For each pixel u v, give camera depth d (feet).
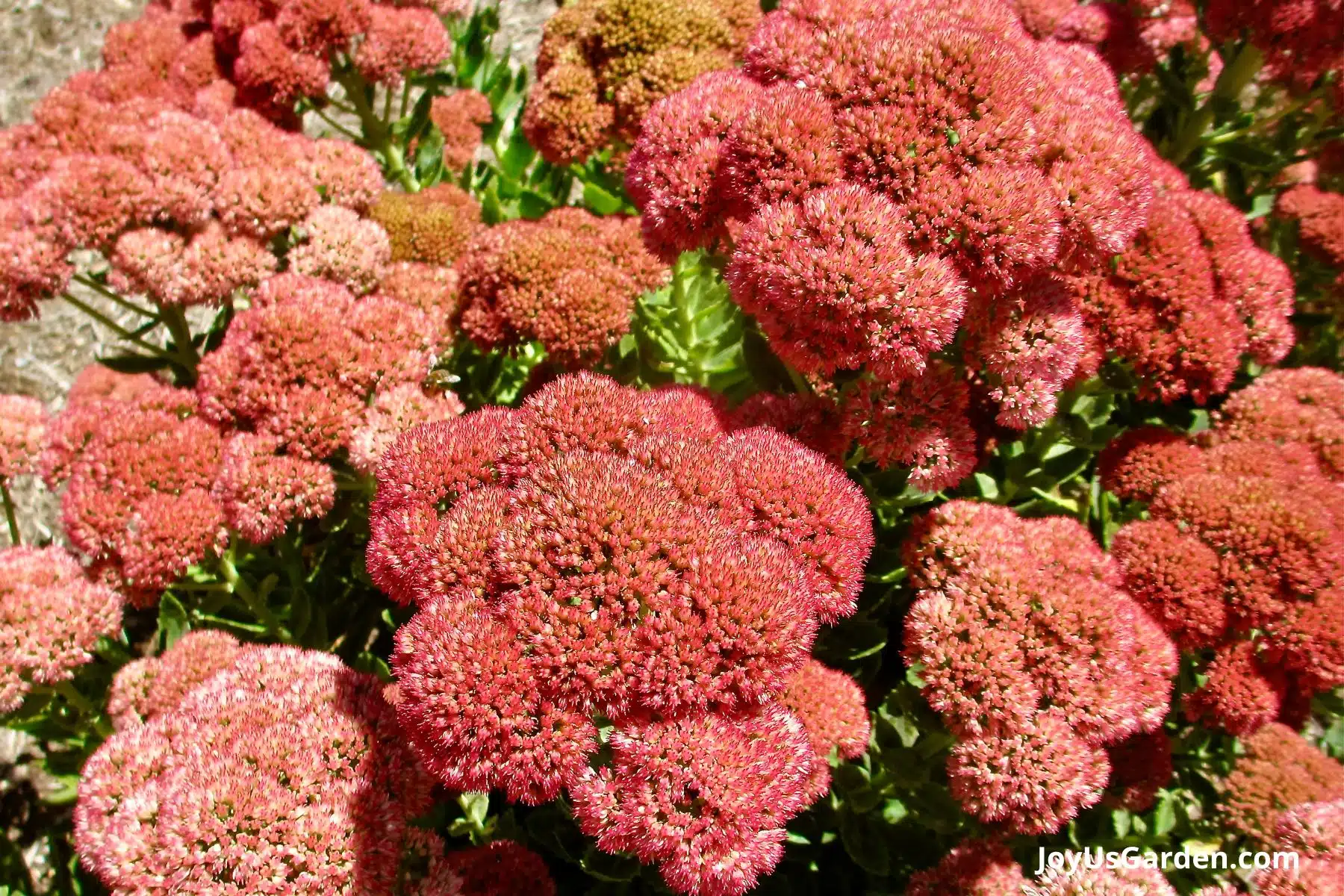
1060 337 1.22
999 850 1.23
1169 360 1.33
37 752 1.85
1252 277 1.40
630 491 1.00
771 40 1.31
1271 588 1.23
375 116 2.06
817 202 1.13
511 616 0.97
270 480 1.31
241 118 1.65
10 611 1.27
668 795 0.94
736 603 0.97
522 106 2.21
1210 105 1.88
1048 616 1.14
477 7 2.49
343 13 1.83
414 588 1.07
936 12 1.26
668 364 1.68
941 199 1.14
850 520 1.10
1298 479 1.34
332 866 1.03
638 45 1.68
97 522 1.30
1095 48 1.86
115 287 1.53
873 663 1.48
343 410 1.36
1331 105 1.80
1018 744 1.12
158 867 1.01
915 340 1.12
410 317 1.45
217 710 1.13
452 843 1.46
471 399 1.75
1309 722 1.52
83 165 1.48
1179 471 1.36
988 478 1.52
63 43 2.91
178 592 1.66
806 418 1.32
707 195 1.27
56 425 1.42
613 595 0.97
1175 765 1.45
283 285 1.45
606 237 1.55
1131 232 1.22
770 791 0.96
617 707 0.96
